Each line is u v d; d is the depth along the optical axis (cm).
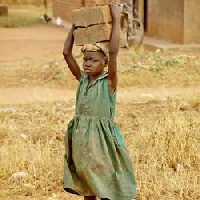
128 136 1282
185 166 1091
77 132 764
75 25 775
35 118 1460
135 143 1213
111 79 763
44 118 1460
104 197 750
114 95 770
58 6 4709
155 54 2475
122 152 768
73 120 778
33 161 1072
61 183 1016
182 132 1184
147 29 3173
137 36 2809
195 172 1054
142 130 1258
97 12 749
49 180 1023
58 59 2548
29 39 3459
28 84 2039
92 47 756
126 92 1891
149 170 1049
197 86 1977
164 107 1573
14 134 1289
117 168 766
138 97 1788
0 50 2969
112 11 751
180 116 1326
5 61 2589
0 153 1122
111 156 764
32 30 4056
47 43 3262
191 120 1323
